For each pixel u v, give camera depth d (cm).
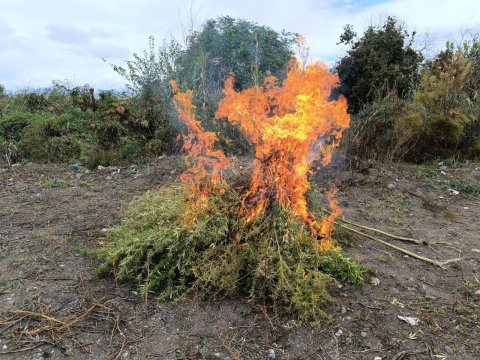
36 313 265
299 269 277
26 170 621
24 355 234
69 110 834
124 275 296
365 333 255
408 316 272
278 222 295
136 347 241
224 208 305
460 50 834
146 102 752
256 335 251
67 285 298
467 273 330
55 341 244
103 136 707
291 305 267
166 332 253
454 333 258
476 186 552
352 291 297
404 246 377
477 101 745
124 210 441
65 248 355
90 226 404
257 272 272
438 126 664
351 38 1029
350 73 995
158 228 310
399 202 501
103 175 604
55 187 545
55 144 689
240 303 278
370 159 611
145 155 679
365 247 368
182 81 776
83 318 264
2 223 414
